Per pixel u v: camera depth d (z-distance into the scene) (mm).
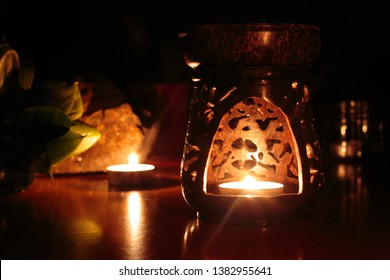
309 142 371
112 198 478
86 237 362
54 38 749
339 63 775
